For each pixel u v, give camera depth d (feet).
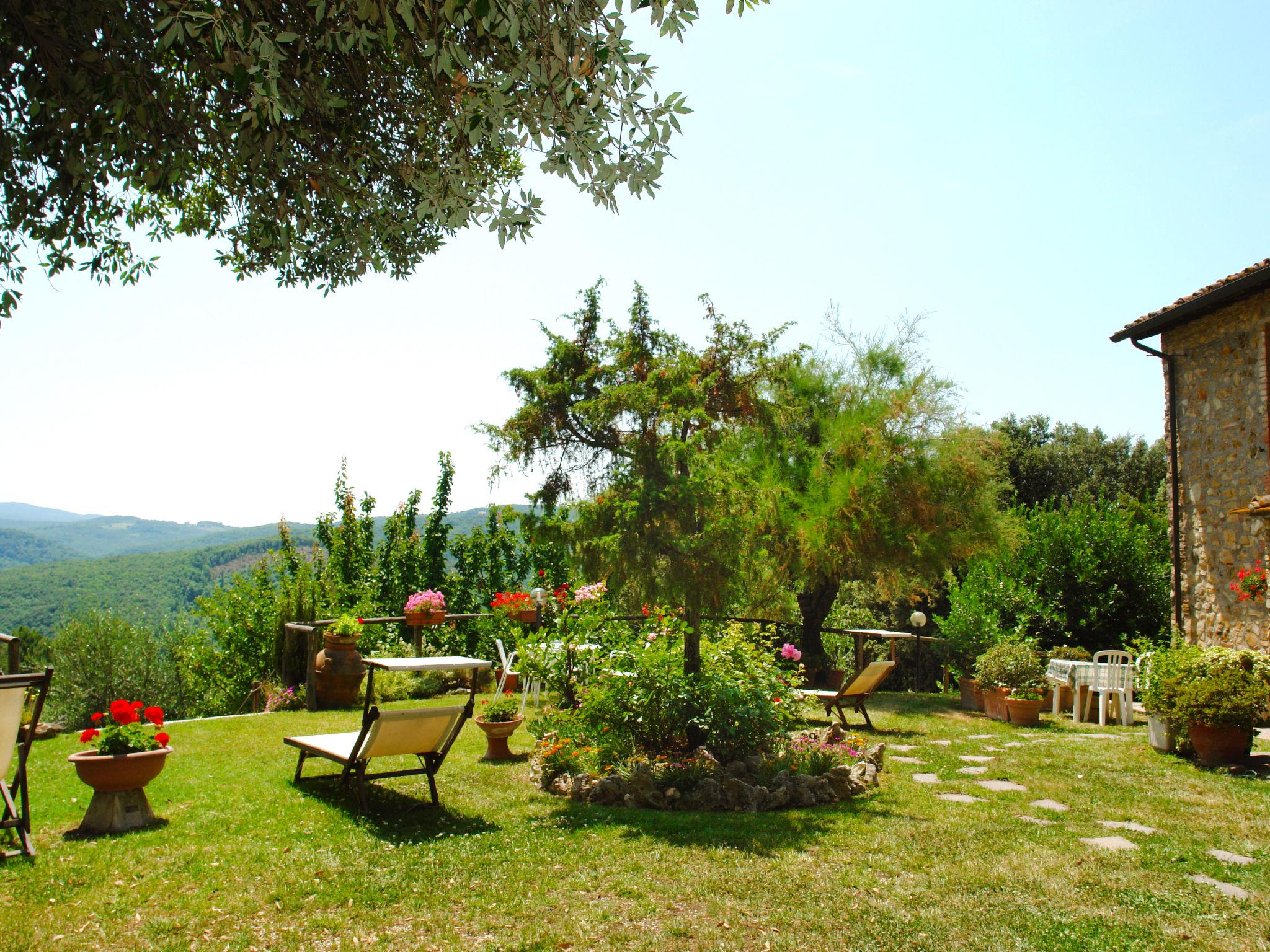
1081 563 44.45
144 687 40.06
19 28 11.02
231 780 19.06
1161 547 45.75
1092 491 75.87
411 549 50.39
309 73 12.55
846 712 33.30
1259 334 28.30
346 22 11.51
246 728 25.67
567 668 26.30
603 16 11.04
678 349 22.36
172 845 14.32
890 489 39.73
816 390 43.47
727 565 20.86
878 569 41.57
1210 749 22.29
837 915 11.74
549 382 21.39
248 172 13.76
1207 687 22.29
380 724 16.65
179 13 9.95
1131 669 30.83
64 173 12.49
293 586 38.01
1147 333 32.68
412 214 15.55
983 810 17.62
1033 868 13.71
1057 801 18.51
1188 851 14.70
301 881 12.76
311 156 14.52
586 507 20.74
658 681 21.72
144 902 11.82
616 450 21.58
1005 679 31.09
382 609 47.39
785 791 18.10
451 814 17.04
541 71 11.19
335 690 30.58
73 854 13.71
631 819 16.60
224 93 12.37
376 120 15.81
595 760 20.58
